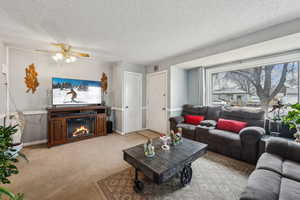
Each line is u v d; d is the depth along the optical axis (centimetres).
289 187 113
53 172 207
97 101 399
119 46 295
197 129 303
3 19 189
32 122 325
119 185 178
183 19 194
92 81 391
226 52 273
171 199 154
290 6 164
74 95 360
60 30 224
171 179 190
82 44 283
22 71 314
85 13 179
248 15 183
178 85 413
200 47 302
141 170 159
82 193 164
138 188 168
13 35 240
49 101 347
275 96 287
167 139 218
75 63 387
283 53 267
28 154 268
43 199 155
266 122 262
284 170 139
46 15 182
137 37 251
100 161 242
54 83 331
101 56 368
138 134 415
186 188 172
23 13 177
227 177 195
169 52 335
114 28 219
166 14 182
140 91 468
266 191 109
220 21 198
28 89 322
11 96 302
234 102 350
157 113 441
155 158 169
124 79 424
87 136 367
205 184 180
